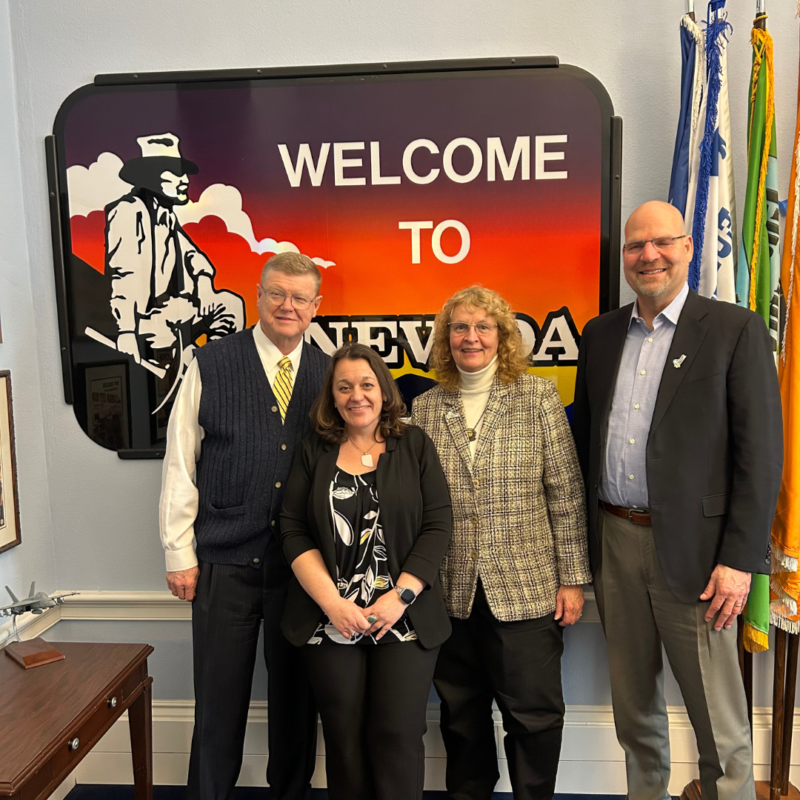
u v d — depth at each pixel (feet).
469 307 4.97
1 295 5.89
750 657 5.65
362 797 4.73
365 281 6.22
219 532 5.19
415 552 4.74
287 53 6.04
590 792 6.48
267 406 5.25
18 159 6.20
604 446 5.09
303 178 6.13
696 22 5.72
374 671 4.73
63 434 6.49
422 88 5.95
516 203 6.03
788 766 5.94
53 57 6.12
